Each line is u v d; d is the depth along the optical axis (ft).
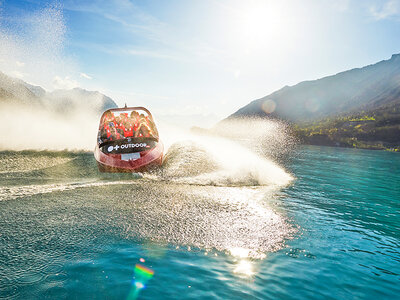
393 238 12.28
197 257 9.67
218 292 7.70
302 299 7.54
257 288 7.97
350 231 12.91
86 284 7.66
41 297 6.93
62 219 12.46
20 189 17.17
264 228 12.66
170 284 7.94
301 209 16.11
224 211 14.80
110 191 17.83
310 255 10.26
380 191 23.29
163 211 14.32
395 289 8.23
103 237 10.82
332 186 24.53
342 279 8.70
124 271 8.48
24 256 8.98
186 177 22.72
